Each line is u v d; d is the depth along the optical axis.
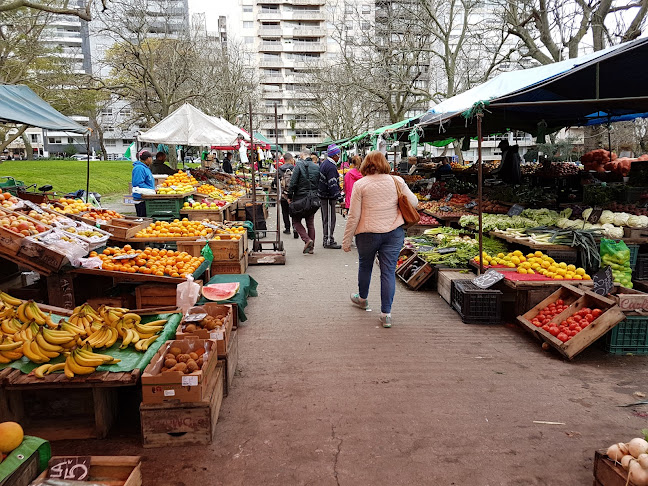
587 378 3.97
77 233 5.77
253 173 9.41
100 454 2.87
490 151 58.12
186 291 4.71
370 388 3.76
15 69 20.42
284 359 4.35
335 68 35.06
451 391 3.71
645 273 6.30
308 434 3.09
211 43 33.50
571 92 8.31
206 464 2.77
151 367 3.02
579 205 8.30
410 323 5.41
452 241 7.63
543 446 2.97
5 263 6.05
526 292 5.34
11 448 2.22
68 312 4.23
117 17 18.42
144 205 10.00
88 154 9.62
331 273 7.98
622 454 2.32
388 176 5.14
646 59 6.30
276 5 76.62
